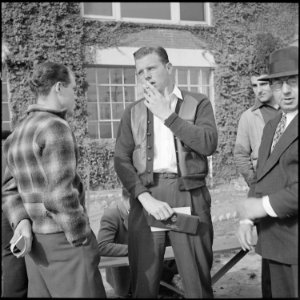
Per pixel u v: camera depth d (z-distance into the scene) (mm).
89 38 6215
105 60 6254
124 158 2137
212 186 6156
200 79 7008
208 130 1965
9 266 2191
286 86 1699
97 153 5848
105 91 6230
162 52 2041
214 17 6820
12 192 1988
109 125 6250
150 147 2062
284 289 1793
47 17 5918
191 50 6840
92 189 5734
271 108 2943
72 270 1811
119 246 2734
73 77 2012
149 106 1940
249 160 3039
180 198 2029
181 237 2012
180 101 2096
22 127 1854
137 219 2109
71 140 1771
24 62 5742
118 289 2840
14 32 5762
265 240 1780
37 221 1818
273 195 1665
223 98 7168
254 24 6238
